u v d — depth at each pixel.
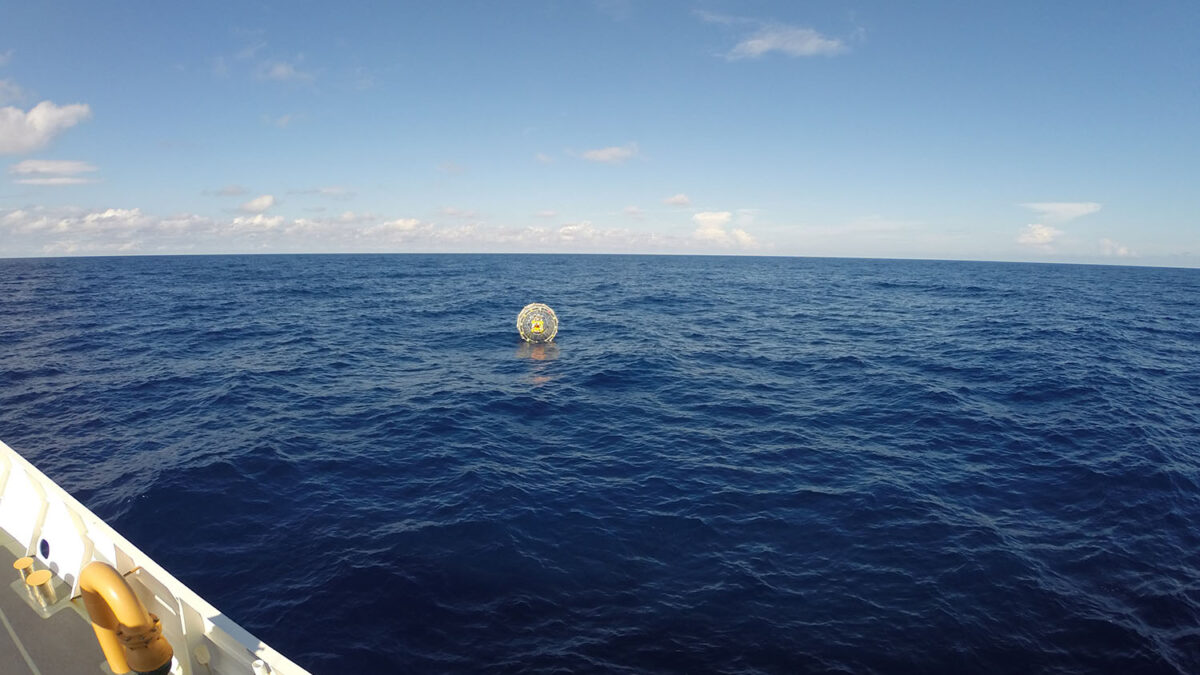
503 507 11.09
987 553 9.80
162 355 23.39
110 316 33.91
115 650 3.96
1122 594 8.84
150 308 37.75
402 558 9.37
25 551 5.54
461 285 60.38
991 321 35.38
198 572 8.97
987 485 12.33
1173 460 13.46
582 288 58.28
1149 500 11.62
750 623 8.16
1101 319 36.81
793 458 13.72
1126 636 7.96
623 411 17.17
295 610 8.16
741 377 21.22
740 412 17.16
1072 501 11.63
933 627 8.11
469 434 15.05
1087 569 9.43
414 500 11.38
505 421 16.19
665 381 20.56
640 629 8.01
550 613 8.27
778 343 27.92
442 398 18.22
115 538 4.72
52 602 4.92
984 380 20.56
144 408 16.59
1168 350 26.78
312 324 32.31
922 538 10.25
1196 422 16.42
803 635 7.95
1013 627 8.12
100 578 3.66
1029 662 7.54
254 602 8.31
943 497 11.78
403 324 32.97
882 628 8.09
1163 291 64.12
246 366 21.78
